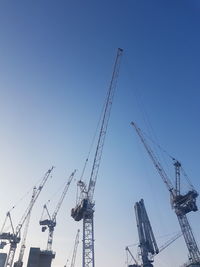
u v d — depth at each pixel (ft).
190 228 478.18
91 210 421.18
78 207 422.82
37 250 508.94
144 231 581.94
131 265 587.27
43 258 505.66
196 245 462.60
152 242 569.23
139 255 573.74
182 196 497.05
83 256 379.55
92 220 413.80
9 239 543.39
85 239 394.93
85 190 447.42
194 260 449.89
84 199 421.59
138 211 609.42
